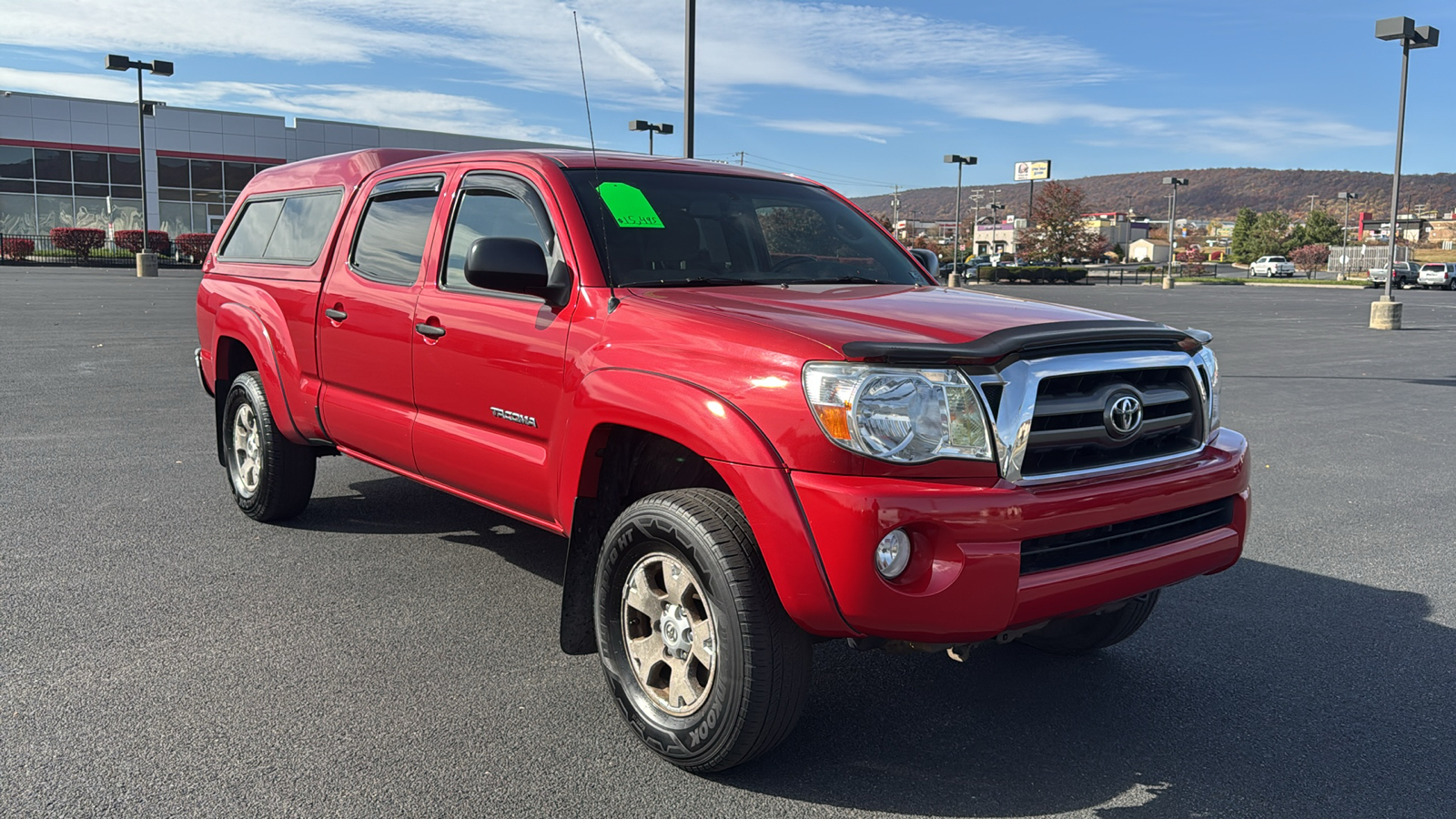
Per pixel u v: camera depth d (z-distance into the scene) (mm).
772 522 2787
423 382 4238
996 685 3846
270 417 5395
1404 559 5570
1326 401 11773
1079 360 3000
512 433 3828
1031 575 2832
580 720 3436
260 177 6117
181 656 3863
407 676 3740
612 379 3260
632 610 3287
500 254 3461
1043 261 91750
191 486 6504
